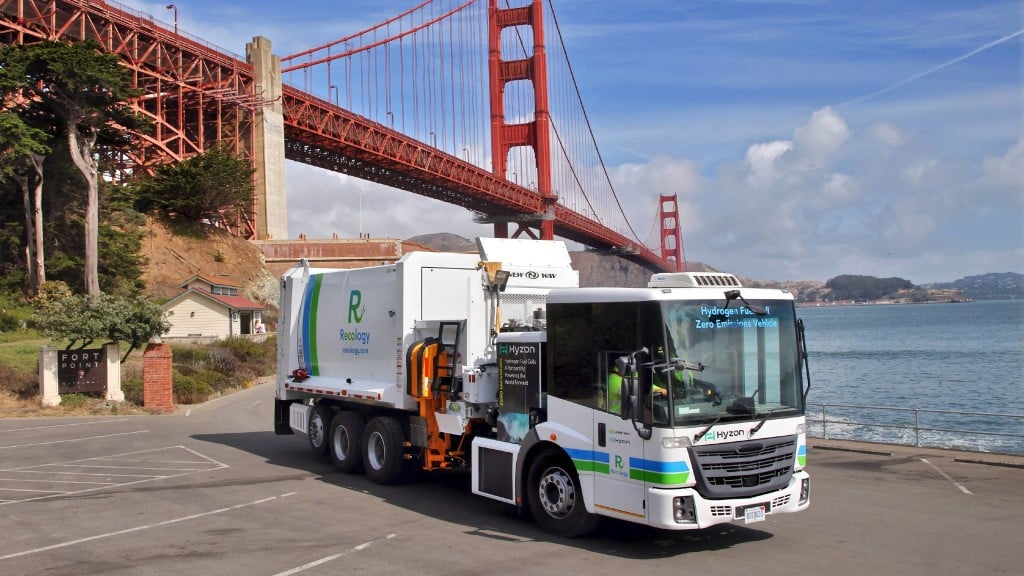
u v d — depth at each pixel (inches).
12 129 1525.6
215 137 2888.8
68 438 684.7
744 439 308.8
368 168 3272.6
